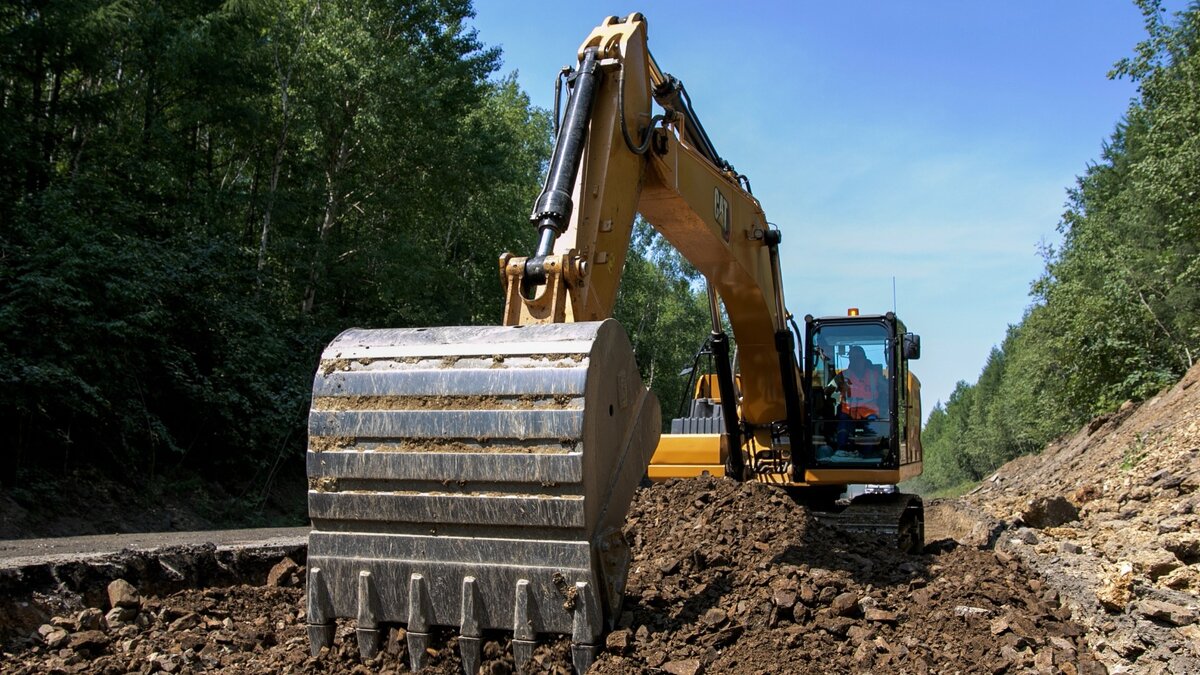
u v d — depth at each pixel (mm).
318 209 23594
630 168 5926
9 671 4883
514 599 4316
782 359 8570
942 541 9641
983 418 68562
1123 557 6805
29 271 13016
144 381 15188
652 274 41281
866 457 8992
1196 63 18031
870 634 5266
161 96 20344
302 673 4582
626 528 7926
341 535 4598
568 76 5941
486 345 4535
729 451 9305
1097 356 22422
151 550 6758
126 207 16156
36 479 12828
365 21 23203
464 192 25578
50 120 16547
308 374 18625
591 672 4227
